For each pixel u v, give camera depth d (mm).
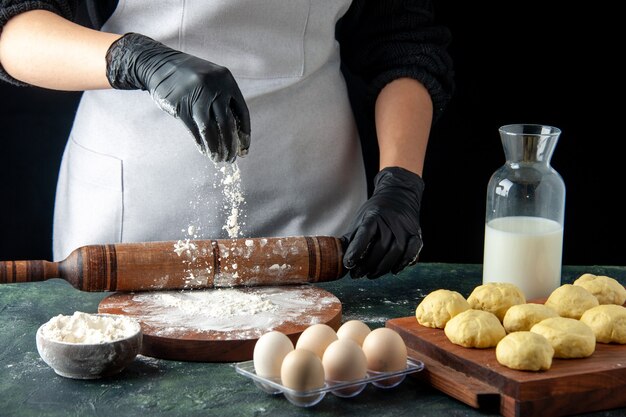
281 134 2135
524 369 1355
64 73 1885
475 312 1489
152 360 1551
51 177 3035
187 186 2102
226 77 1737
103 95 2139
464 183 3156
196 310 1700
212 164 2094
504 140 1809
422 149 2182
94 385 1435
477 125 3104
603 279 1689
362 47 2369
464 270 2080
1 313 1760
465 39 3023
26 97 2943
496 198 1825
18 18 1938
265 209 2168
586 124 3070
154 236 2135
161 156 2088
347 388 1365
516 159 1812
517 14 2979
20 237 3076
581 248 3197
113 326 1509
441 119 3098
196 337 1545
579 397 1347
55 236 2365
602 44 2980
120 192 2107
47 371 1484
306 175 2174
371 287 1955
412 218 1955
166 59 1766
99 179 2127
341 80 2293
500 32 3004
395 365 1392
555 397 1332
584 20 2961
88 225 2152
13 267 1749
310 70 2152
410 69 2270
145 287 1801
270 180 2148
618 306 1526
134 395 1397
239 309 1708
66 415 1324
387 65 2307
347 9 2236
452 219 3189
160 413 1335
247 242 1841
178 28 2057
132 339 1459
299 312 1699
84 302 1834
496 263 1804
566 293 1579
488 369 1371
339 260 1880
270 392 1388
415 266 2104
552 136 1771
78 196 2184
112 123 2113
